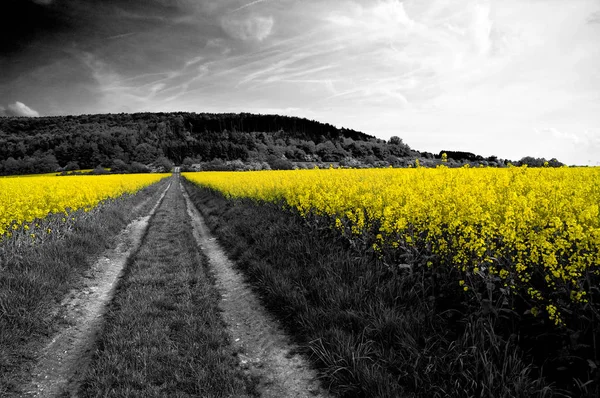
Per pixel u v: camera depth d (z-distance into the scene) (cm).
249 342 486
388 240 581
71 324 558
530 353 356
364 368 364
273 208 1327
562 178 933
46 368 436
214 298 642
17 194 1372
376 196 798
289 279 629
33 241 876
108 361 416
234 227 1184
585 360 314
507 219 422
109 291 712
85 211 1328
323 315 489
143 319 528
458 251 437
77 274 793
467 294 426
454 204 575
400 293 494
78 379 411
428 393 334
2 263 713
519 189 740
